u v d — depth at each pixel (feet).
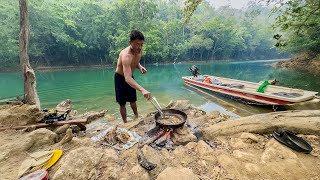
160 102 21.48
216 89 25.36
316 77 41.34
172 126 9.56
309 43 57.98
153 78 44.57
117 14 88.58
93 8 87.30
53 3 80.59
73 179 6.23
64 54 85.61
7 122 10.87
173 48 108.58
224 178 6.45
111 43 88.28
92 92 28.45
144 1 87.56
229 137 9.35
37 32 73.15
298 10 18.25
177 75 51.72
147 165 6.88
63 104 19.56
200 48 120.57
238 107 20.30
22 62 14.17
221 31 123.95
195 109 15.49
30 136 8.75
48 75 55.16
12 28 64.69
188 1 22.97
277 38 19.58
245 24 155.33
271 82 27.07
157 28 94.99
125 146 8.82
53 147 8.56
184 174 6.38
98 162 7.22
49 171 6.79
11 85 36.73
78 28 86.58
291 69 60.70
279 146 7.89
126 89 12.71
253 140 8.68
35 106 12.07
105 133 10.55
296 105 17.66
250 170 6.72
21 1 13.58
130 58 10.93
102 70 71.56
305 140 8.53
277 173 6.54
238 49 144.97
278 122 9.70
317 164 6.91
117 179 6.43
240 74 51.85
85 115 15.20
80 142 8.96
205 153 7.86
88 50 89.71
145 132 10.28
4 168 6.93
